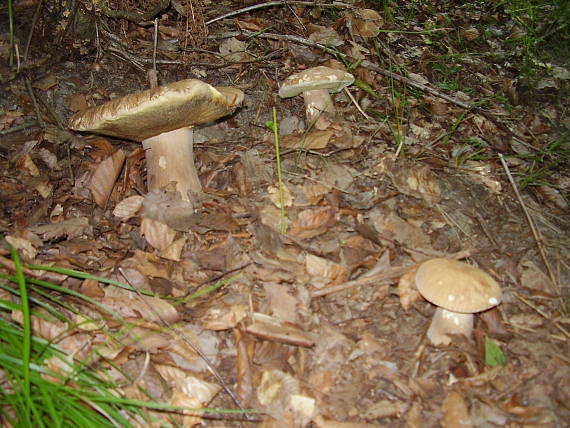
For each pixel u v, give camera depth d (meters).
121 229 0.58
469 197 0.64
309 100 0.71
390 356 0.49
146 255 0.54
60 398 0.42
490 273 0.56
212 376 0.47
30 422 0.40
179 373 0.47
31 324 0.47
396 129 0.71
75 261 0.53
